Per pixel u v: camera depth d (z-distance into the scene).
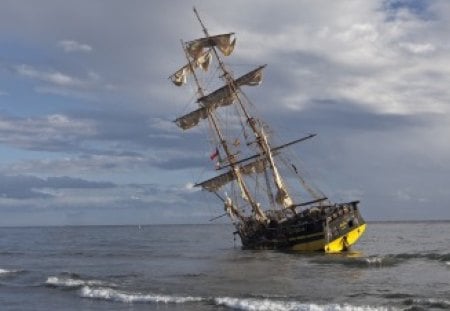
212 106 85.50
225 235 188.00
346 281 43.84
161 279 47.78
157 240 144.88
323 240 67.12
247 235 79.62
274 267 54.75
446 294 37.06
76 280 47.31
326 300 35.31
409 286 40.78
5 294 42.41
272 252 72.19
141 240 145.75
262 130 82.69
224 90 85.19
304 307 32.91
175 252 86.88
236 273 51.06
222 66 86.00
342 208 69.12
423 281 43.28
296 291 39.31
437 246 91.88
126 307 35.72
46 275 53.09
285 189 80.56
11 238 170.75
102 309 35.47
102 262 68.94
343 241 68.56
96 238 166.62
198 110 85.75
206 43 88.31
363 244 99.75
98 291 40.97
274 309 33.09
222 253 78.00
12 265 66.81
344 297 36.34
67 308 36.34
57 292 42.59
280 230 72.62
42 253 88.81
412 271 49.44
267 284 43.22
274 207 80.75
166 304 36.06
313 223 67.81
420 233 159.75
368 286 41.06
